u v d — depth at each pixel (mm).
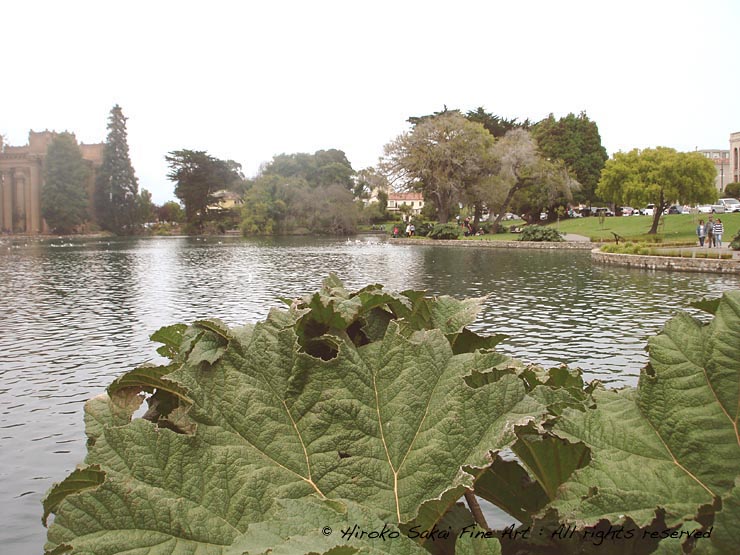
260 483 1159
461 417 1186
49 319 13766
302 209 79500
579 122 79188
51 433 6371
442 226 55562
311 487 1166
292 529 996
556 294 17828
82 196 84500
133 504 1066
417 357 1280
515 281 21828
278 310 1435
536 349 10109
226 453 1194
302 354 1284
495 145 58594
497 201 59094
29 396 7715
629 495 1008
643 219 58406
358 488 1157
